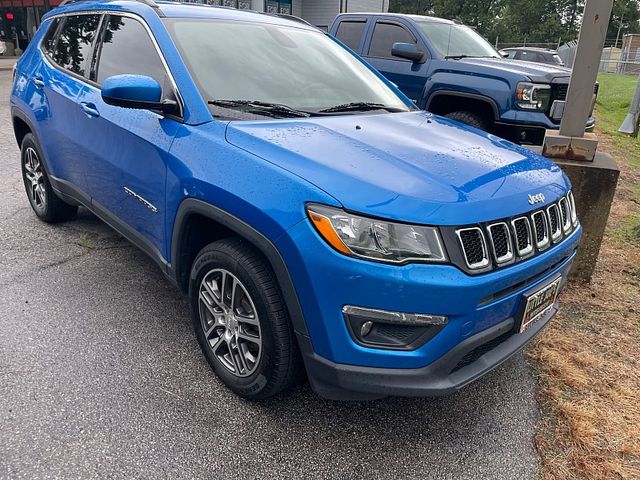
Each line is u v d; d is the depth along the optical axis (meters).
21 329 3.02
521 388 2.79
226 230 2.58
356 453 2.28
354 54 3.88
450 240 1.98
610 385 2.85
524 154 2.80
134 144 2.91
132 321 3.16
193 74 2.75
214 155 2.40
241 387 2.49
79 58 3.72
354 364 2.05
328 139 2.41
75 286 3.55
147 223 2.95
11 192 5.48
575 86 3.96
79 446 2.20
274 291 2.22
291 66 3.20
